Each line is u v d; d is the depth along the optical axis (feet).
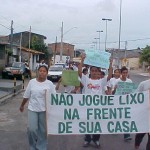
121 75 21.75
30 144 16.83
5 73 78.64
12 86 55.01
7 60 95.76
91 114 17.35
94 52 19.75
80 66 20.24
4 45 86.48
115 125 17.51
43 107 16.58
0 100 39.40
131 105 17.51
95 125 17.40
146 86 17.98
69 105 17.13
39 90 16.49
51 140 21.09
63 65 85.46
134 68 247.70
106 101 17.44
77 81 21.66
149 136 17.39
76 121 17.28
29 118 16.57
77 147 19.54
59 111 17.06
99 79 19.45
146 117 17.48
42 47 149.89
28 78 83.56
